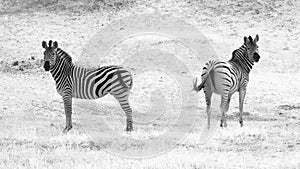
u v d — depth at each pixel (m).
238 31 41.34
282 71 32.69
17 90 25.39
